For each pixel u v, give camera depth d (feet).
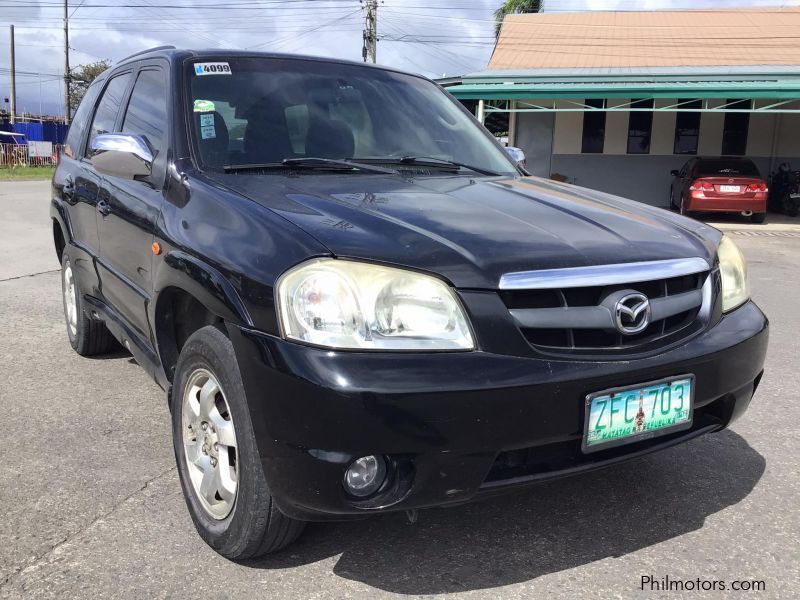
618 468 10.54
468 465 6.78
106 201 11.76
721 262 9.07
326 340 6.64
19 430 11.70
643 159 64.85
